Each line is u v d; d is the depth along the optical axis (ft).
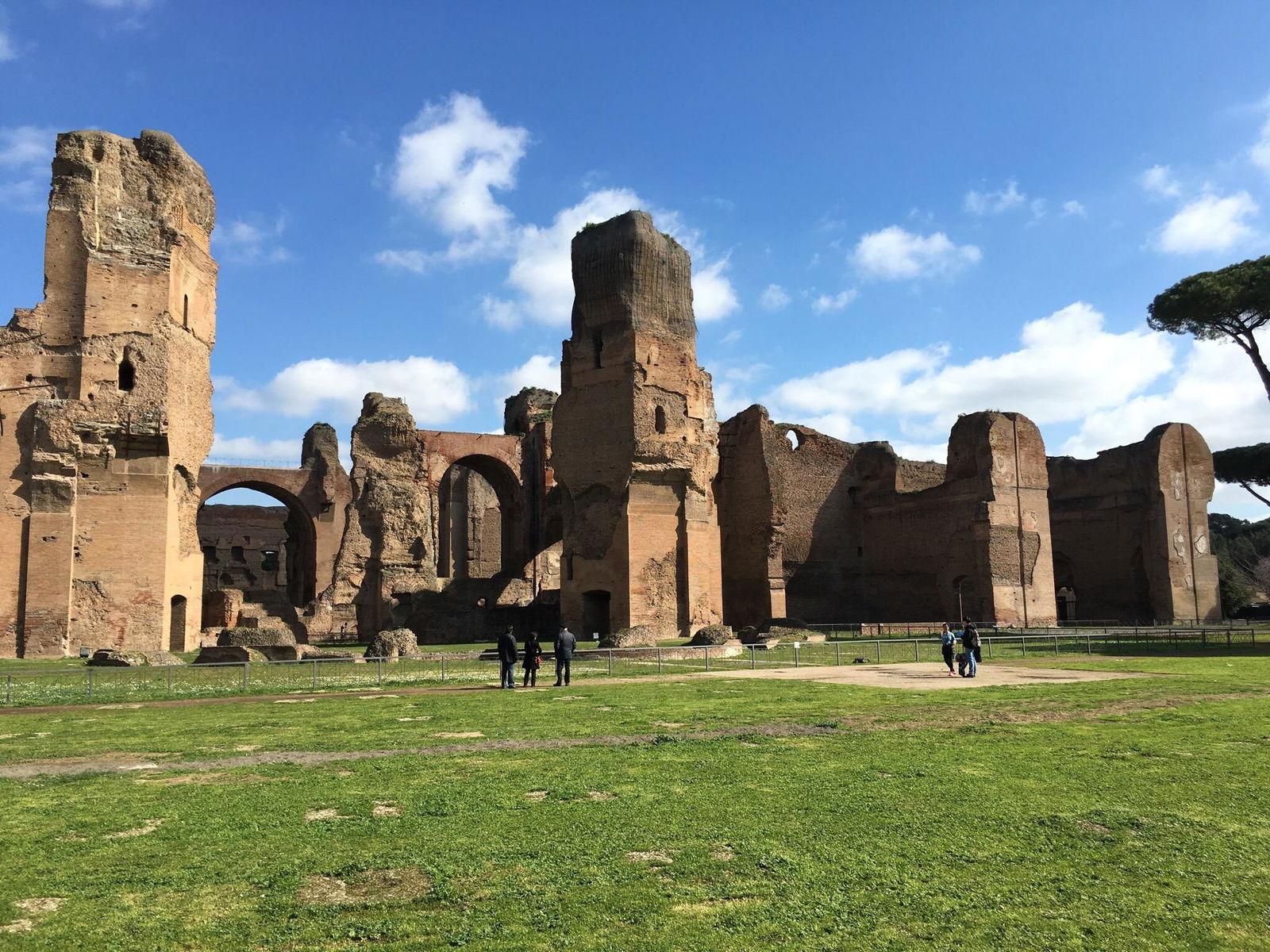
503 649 65.72
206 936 18.51
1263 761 34.22
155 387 106.22
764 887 20.97
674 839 24.59
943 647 73.05
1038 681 65.92
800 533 185.98
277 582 263.08
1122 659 88.48
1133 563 175.32
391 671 78.38
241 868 22.50
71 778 32.68
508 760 35.60
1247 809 27.22
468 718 48.24
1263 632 129.80
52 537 100.73
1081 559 183.21
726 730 43.09
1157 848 23.63
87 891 20.98
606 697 57.72
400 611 164.86
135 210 108.99
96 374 103.81
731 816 26.78
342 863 22.79
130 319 106.42
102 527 103.19
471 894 20.70
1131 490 175.83
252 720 48.01
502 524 203.72
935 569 170.81
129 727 45.96
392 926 18.93
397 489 169.99
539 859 23.00
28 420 102.22
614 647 96.48
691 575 127.85
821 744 38.75
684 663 87.04
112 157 108.47
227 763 35.47
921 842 24.25
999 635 128.06
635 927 18.78
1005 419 160.56
